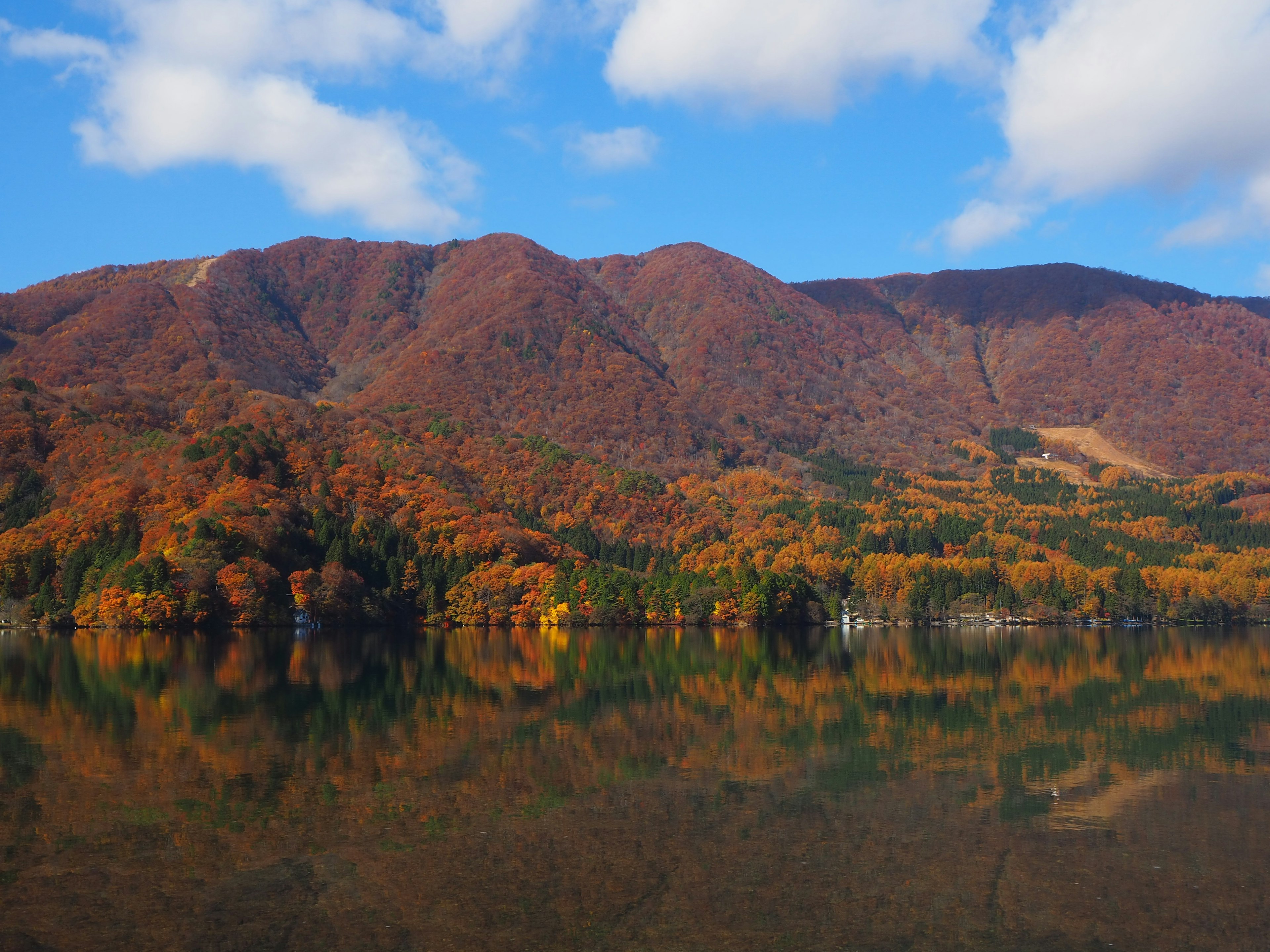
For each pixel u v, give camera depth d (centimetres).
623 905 3994
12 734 7531
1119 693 10369
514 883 4228
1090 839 4906
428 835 4894
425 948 3588
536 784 5938
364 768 6378
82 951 3550
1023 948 3634
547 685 10806
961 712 8894
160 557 17450
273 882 4222
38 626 17950
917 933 3750
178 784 5900
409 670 12344
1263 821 5228
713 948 3609
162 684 10656
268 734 7588
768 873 4378
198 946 3591
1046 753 6975
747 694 10131
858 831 5003
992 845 4803
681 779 6103
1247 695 10250
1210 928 3822
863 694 10231
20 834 4875
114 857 4534
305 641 16888
